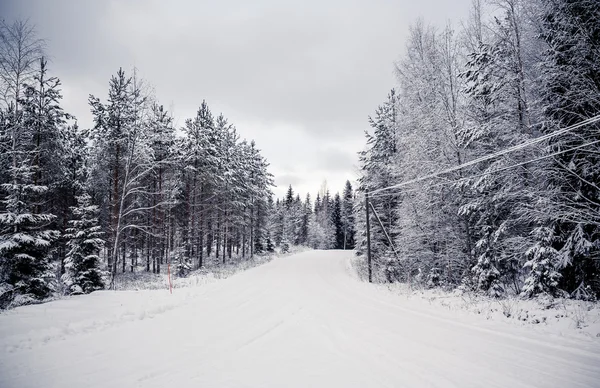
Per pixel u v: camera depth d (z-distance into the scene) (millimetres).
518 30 11938
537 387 4531
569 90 9602
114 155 20172
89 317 8453
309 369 5246
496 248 12102
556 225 10125
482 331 7582
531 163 11000
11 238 11844
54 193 23000
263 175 46969
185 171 27250
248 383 4688
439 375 4984
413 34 17172
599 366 5277
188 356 5852
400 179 20109
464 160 14375
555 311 8352
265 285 16281
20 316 8188
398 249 18672
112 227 19422
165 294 12500
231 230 39094
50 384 4570
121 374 4977
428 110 15961
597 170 9141
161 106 24922
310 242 79438
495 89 12461
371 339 6969
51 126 18797
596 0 8992
